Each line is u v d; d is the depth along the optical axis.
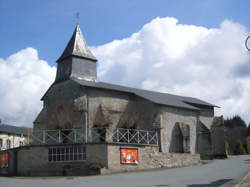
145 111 30.69
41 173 23.66
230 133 62.78
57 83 31.78
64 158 23.59
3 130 50.78
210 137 33.94
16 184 17.14
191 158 28.27
